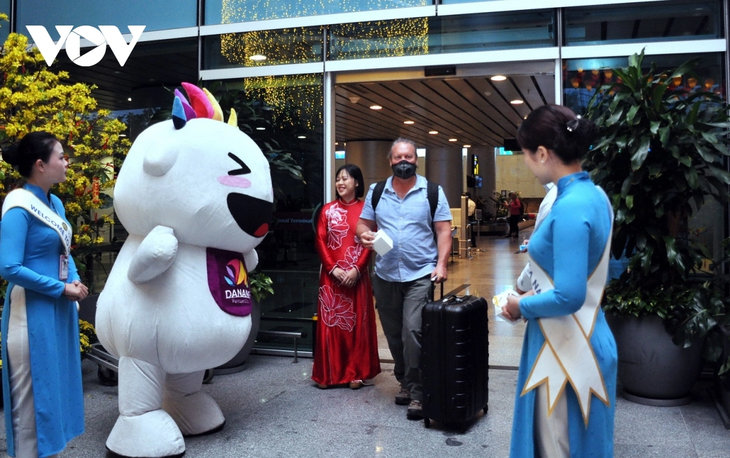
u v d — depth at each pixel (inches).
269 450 140.6
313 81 240.1
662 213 166.6
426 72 230.1
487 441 145.5
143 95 260.2
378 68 232.7
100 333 137.8
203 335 130.3
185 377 148.8
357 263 189.9
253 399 181.0
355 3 235.9
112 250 239.5
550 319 81.0
